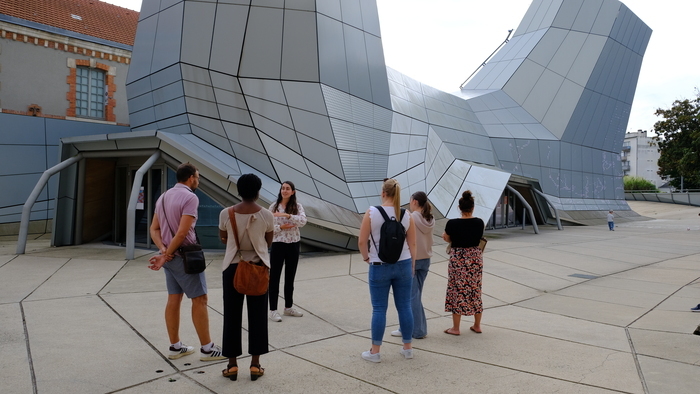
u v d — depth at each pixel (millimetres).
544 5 34750
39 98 22516
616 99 34031
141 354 4742
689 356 4891
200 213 12578
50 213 17156
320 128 13375
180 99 13531
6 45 21500
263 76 12734
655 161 101375
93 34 24578
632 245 16344
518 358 4855
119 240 13820
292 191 6516
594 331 5953
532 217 21141
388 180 4934
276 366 4562
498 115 29516
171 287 4645
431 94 24859
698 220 33406
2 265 9734
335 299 7520
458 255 5816
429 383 4160
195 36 13172
